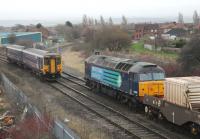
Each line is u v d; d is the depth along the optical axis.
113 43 79.81
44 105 29.91
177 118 22.09
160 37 95.81
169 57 60.12
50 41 114.25
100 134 22.41
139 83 28.28
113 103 32.44
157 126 24.55
